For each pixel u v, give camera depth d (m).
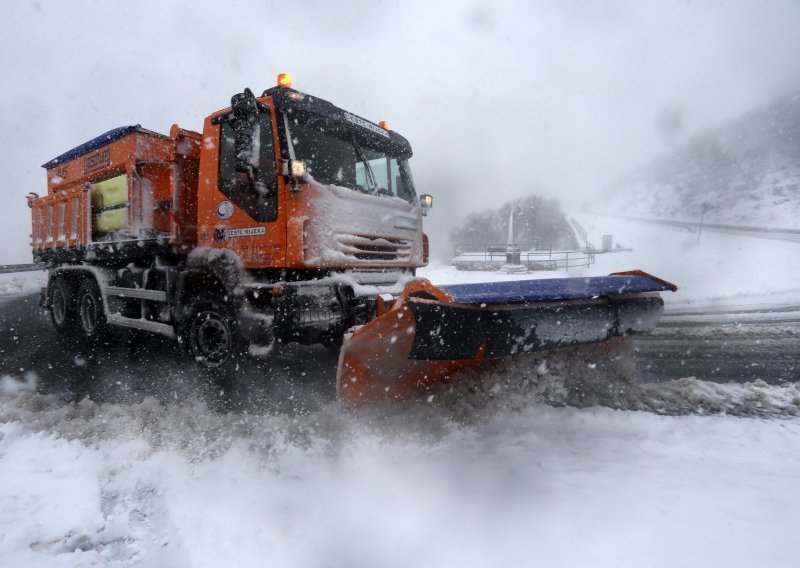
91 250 6.30
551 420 3.19
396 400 3.09
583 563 1.63
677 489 2.18
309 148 4.33
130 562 1.82
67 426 3.20
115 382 4.55
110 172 5.98
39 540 1.97
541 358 3.46
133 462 2.64
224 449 2.75
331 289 4.11
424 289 2.90
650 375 4.76
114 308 6.01
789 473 2.37
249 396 4.01
